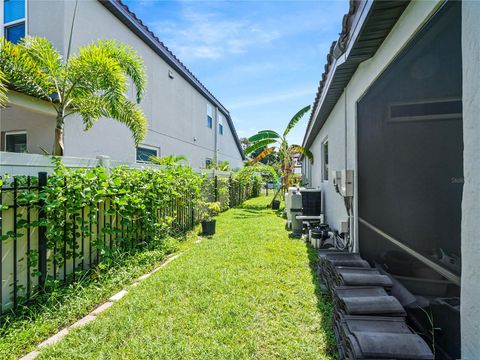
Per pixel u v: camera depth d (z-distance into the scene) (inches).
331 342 82.0
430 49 72.9
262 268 147.2
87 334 87.4
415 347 59.2
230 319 95.0
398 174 97.7
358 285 89.2
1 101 139.0
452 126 68.9
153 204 178.1
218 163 631.8
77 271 126.0
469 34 49.0
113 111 180.4
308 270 143.3
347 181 137.9
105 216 142.9
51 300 102.7
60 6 217.5
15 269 98.0
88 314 103.3
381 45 97.4
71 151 222.5
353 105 139.1
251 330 88.9
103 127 256.5
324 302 107.0
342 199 176.1
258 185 732.7
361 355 58.9
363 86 120.3
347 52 106.7
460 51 61.3
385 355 58.1
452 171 71.5
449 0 58.2
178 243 202.8
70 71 167.6
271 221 313.0
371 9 76.5
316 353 77.3
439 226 77.1
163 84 369.4
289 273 139.3
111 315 99.0
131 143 297.1
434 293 77.5
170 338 84.7
